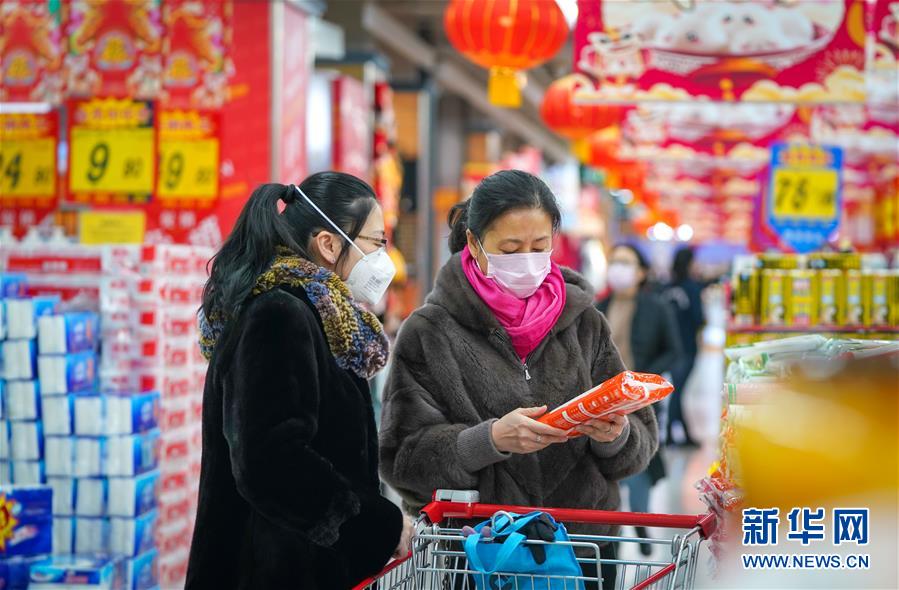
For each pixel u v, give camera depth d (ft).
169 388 36.35
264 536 18.21
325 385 18.22
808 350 20.63
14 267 35.91
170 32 52.21
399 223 116.57
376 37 114.52
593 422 19.04
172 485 36.45
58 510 32.42
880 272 49.06
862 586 15.67
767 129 82.07
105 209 52.01
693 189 128.98
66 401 32.35
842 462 15.74
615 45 43.93
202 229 51.83
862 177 118.52
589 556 21.31
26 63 52.95
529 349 21.30
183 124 52.16
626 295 53.67
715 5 43.50
